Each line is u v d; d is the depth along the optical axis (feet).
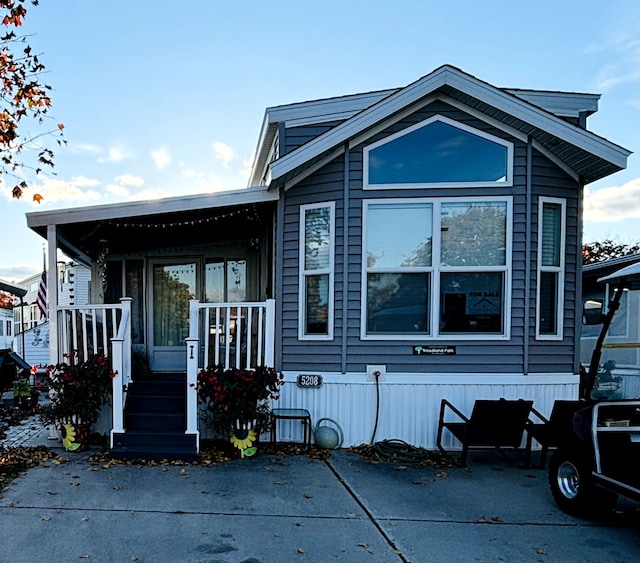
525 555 10.28
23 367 33.71
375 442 18.90
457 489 14.42
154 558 9.95
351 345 19.25
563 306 19.45
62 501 13.07
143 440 17.62
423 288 19.17
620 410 12.98
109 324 27.40
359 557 10.09
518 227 18.95
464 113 19.17
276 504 13.00
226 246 27.50
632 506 13.14
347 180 19.29
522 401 16.02
